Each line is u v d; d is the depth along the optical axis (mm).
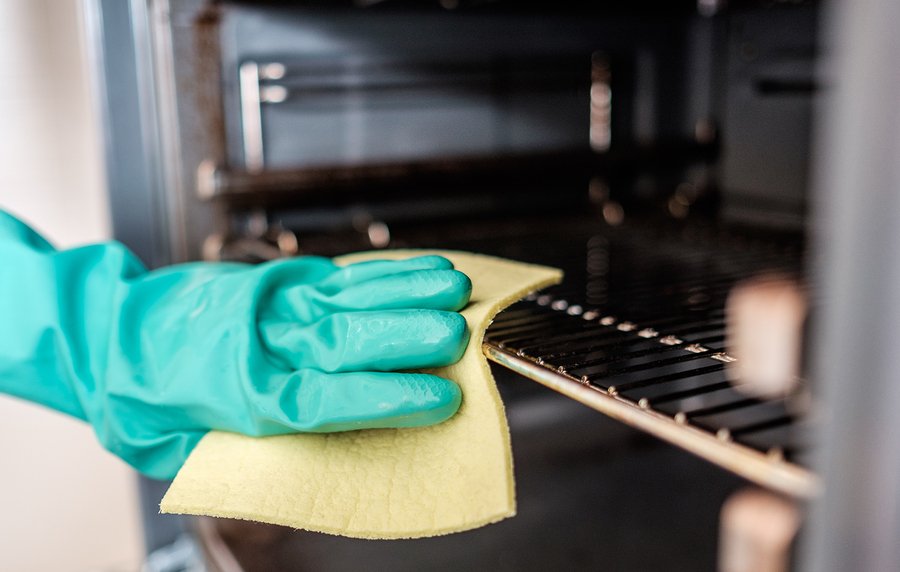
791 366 662
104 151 774
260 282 496
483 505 414
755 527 716
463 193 974
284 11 836
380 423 429
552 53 993
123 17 759
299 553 716
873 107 281
